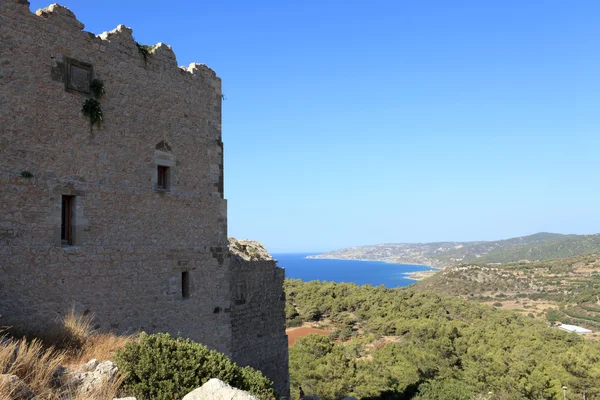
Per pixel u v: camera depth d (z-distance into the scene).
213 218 16.56
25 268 11.16
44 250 11.53
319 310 82.88
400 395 42.31
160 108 14.81
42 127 11.66
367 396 41.50
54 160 11.88
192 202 15.76
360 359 55.12
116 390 8.52
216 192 16.78
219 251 16.72
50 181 11.75
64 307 11.88
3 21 11.04
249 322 19.50
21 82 11.30
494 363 44.47
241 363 18.91
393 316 75.31
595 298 110.38
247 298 19.48
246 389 10.55
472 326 62.75
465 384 44.94
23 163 11.24
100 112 12.96
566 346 54.22
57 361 8.88
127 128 13.73
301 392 36.03
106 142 13.14
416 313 76.62
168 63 15.19
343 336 68.62
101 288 12.78
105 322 12.81
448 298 87.12
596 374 39.94
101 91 13.04
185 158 15.62
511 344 53.06
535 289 129.38
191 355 9.97
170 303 14.73
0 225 10.76
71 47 12.41
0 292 10.68
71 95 12.35
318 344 50.31
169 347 10.05
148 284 14.07
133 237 13.72
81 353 10.43
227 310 16.83
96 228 12.77
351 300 85.62
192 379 9.34
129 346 9.87
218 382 8.07
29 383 7.75
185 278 15.45
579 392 40.44
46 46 11.85
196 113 16.14
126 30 13.91
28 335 10.62
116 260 13.21
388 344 57.47
